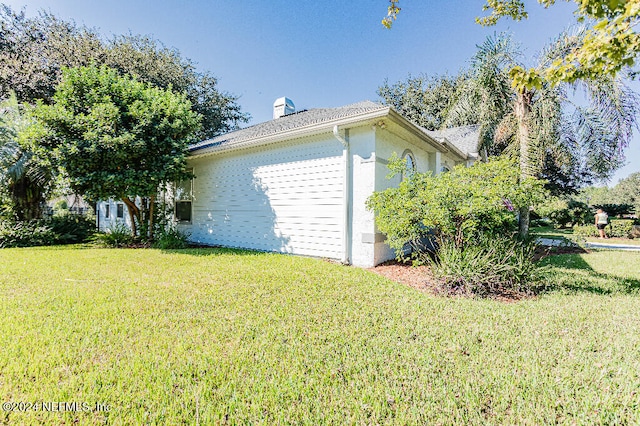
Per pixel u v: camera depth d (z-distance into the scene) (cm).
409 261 686
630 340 284
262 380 217
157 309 360
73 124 768
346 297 416
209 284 476
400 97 2489
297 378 219
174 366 233
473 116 959
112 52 1558
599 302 403
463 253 475
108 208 1427
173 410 184
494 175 508
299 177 768
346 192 676
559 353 258
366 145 659
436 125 2206
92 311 350
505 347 268
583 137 801
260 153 854
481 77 860
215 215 979
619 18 221
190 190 1063
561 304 395
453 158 1170
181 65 1922
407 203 510
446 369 232
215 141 1102
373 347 267
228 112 2256
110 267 605
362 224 660
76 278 513
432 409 186
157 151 861
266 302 390
